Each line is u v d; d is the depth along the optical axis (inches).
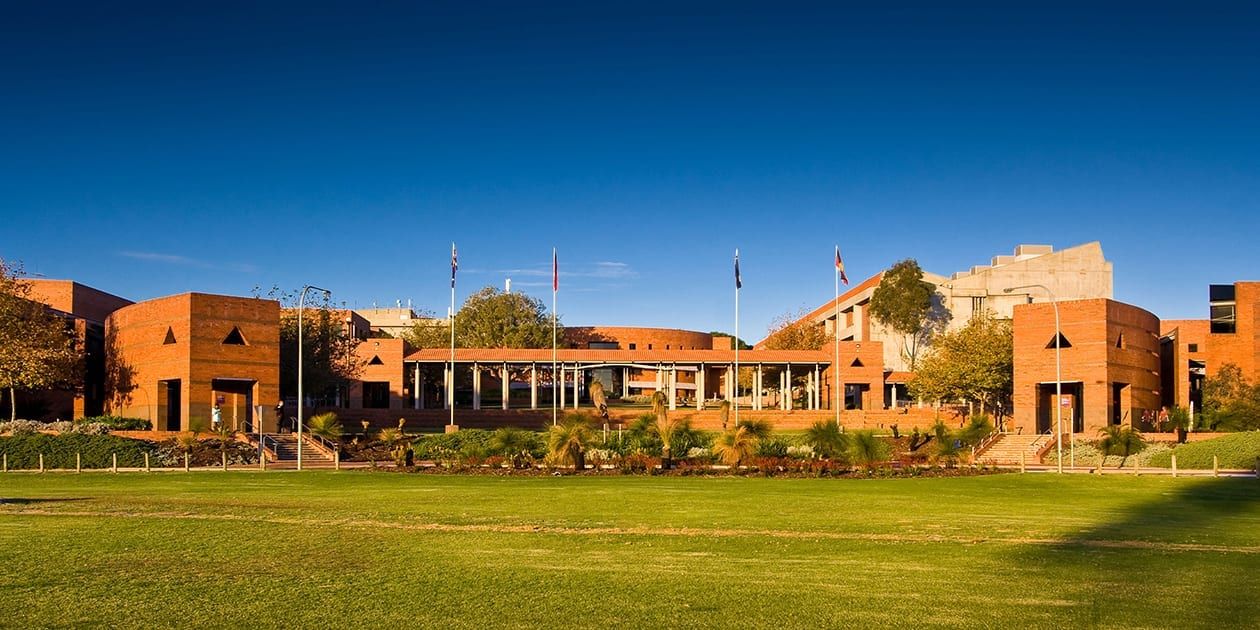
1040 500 1395.2
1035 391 2989.7
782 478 1793.8
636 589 713.6
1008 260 4692.4
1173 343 3641.7
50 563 818.2
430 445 2529.5
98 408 3331.7
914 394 3759.8
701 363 3754.9
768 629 602.9
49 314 2955.2
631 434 2329.0
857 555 858.1
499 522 1072.8
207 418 2620.6
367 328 4896.7
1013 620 620.4
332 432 2576.3
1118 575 764.0
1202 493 1550.2
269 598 687.1
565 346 4960.6
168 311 2696.9
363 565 809.5
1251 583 732.7
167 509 1205.7
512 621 623.8
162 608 658.8
